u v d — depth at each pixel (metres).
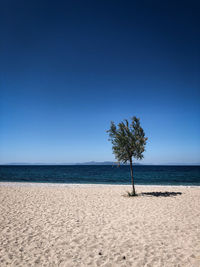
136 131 13.36
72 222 7.07
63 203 10.76
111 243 5.16
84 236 5.66
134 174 47.84
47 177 37.09
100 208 9.44
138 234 5.79
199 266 3.97
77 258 4.36
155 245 5.00
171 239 5.39
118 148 13.13
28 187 18.81
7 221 7.19
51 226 6.61
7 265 4.05
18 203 10.68
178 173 52.53
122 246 4.96
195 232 5.93
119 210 8.98
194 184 25.20
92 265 4.06
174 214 8.16
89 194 14.14
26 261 4.22
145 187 19.17
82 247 4.92
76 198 12.39
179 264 4.06
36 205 10.20
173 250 4.71
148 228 6.34
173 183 26.70
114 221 7.17
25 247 4.94
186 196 12.92
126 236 5.64
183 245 4.98
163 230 6.13
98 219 7.46
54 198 12.40
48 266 4.02
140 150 13.03
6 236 5.68
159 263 4.11
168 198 12.15
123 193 14.63
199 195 13.34
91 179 33.06
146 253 4.57
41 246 5.00
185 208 9.30
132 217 7.71
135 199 11.90
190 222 6.98
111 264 4.09
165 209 9.10
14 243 5.18
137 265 4.04
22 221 7.21
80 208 9.46
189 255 4.45
